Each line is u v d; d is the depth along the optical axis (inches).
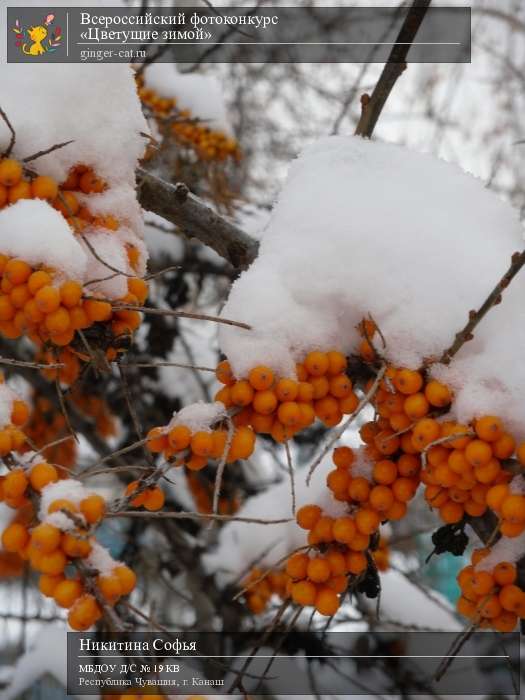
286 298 28.7
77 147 29.0
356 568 28.4
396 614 42.1
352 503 28.7
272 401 27.7
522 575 28.1
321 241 29.1
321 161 30.2
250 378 27.8
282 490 42.8
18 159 28.6
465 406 27.6
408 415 27.9
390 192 29.6
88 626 25.8
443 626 41.9
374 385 27.6
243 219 42.7
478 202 29.7
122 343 28.3
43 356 36.3
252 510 42.2
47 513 26.1
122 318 28.3
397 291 28.7
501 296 28.3
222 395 28.2
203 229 32.3
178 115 40.3
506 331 28.3
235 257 32.6
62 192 28.8
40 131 28.6
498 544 28.4
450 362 28.1
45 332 27.7
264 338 28.3
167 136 41.4
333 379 28.4
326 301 28.9
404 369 28.2
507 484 27.3
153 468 27.6
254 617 41.8
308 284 28.9
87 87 29.2
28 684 38.8
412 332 28.5
